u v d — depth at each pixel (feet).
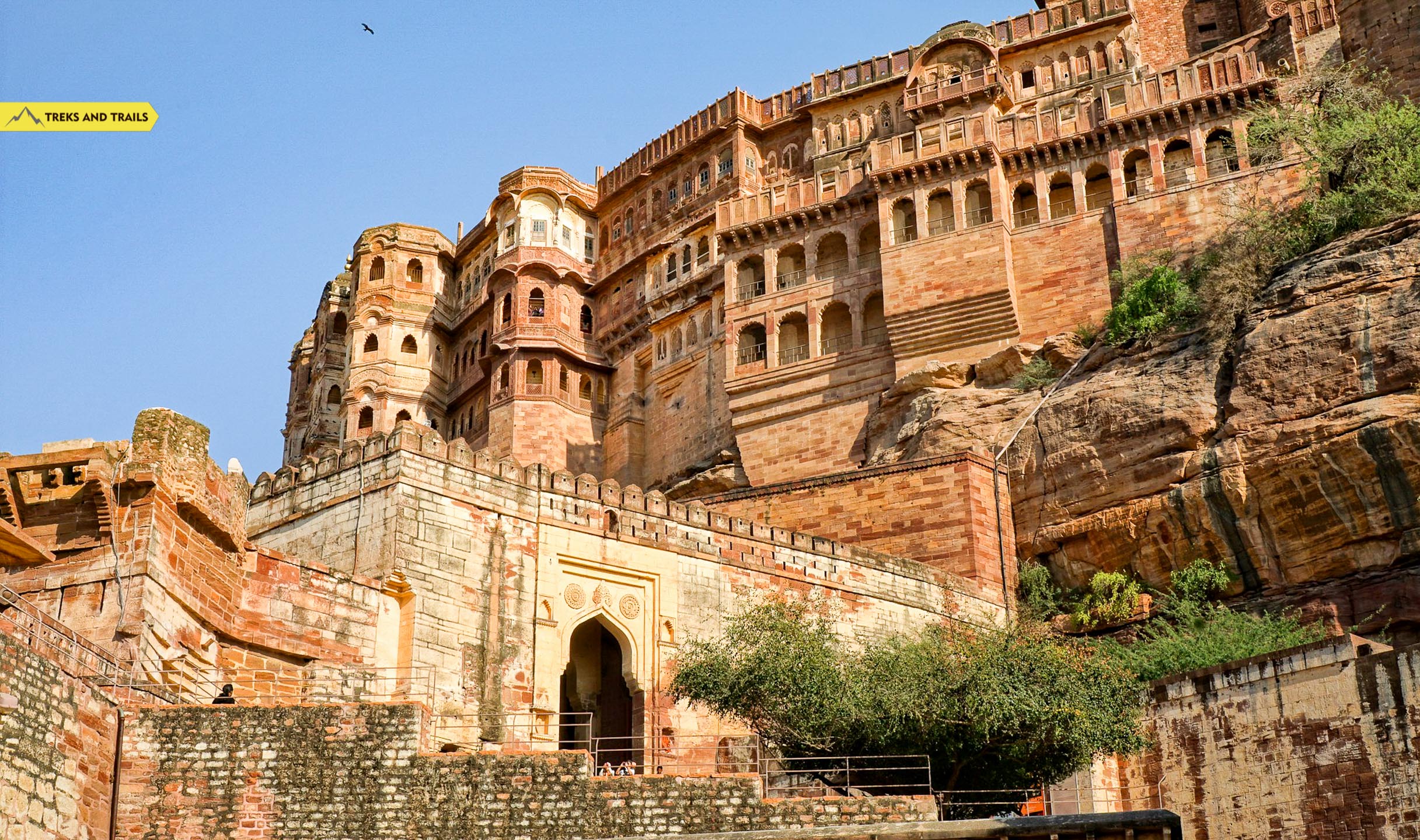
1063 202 161.89
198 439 91.25
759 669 96.78
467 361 217.97
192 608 88.48
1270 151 147.13
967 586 129.70
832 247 173.68
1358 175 139.13
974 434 143.23
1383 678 84.58
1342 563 116.67
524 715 101.65
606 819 79.82
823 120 195.42
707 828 80.79
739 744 106.73
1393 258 122.42
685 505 115.44
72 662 78.18
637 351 200.44
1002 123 164.55
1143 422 130.11
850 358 165.27
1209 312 134.10
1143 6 193.47
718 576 114.52
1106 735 92.12
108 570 85.81
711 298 188.96
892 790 92.84
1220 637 109.09
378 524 101.30
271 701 92.17
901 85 192.03
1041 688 93.45
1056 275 156.15
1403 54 152.46
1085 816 71.36
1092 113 161.17
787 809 81.97
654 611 110.11
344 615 96.84
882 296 166.71
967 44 182.50
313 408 230.27
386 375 215.31
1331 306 123.03
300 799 77.66
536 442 196.03
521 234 208.33
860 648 119.24
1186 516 124.26
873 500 136.87
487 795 79.25
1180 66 160.15
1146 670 106.32
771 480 166.09
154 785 77.05
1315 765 86.94
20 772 69.87
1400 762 82.79
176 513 88.69
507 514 105.91
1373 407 115.75
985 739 91.97
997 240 158.10
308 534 105.60
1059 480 134.41
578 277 208.03
